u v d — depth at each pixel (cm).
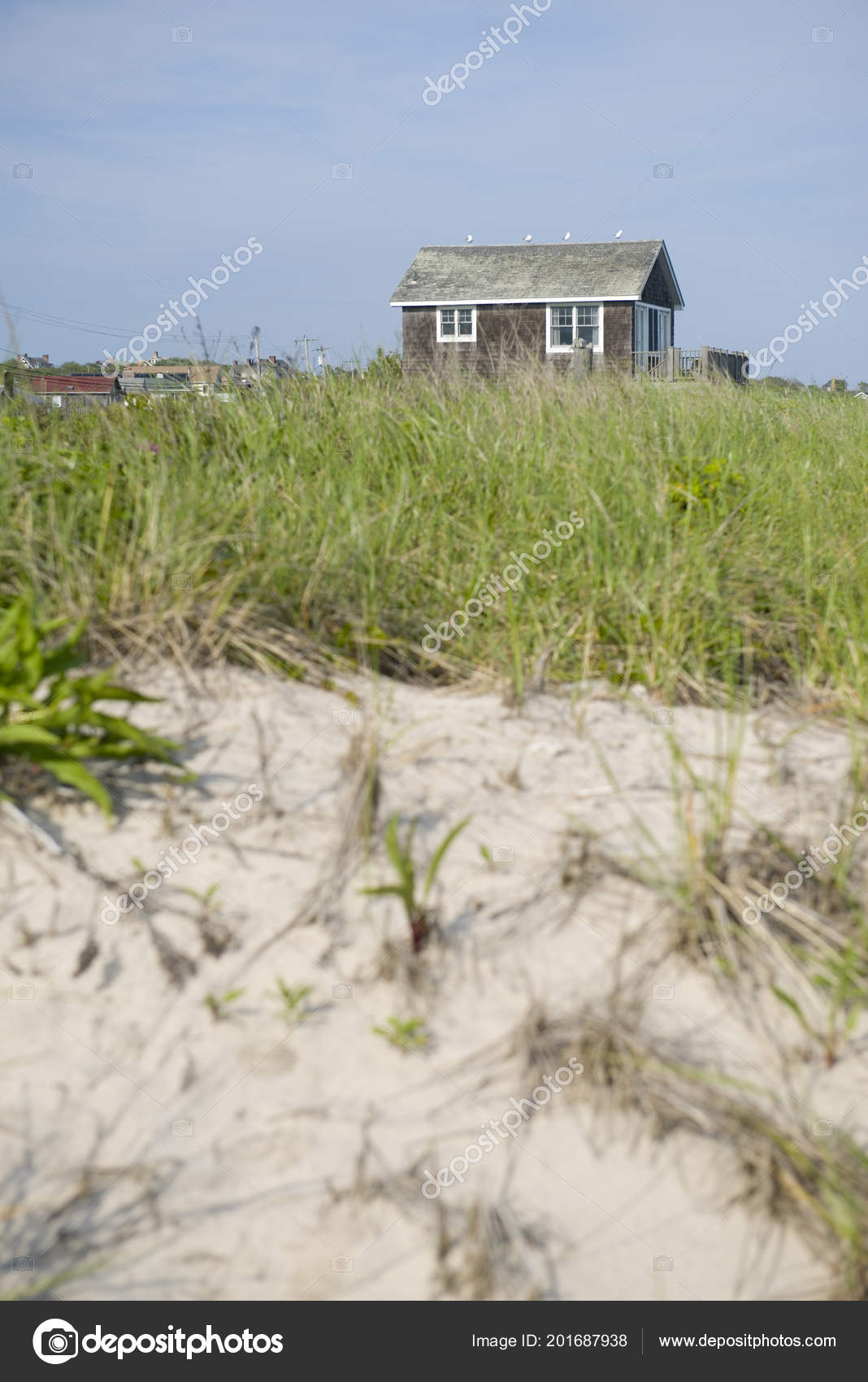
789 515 561
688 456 581
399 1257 207
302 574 436
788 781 349
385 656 429
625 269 3234
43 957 264
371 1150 226
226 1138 227
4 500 427
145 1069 241
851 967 262
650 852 308
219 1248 207
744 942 275
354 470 543
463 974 268
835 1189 215
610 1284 204
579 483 536
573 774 350
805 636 459
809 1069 247
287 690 382
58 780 311
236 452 559
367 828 301
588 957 274
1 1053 242
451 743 362
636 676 427
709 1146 227
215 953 268
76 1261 203
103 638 373
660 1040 250
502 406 688
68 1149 223
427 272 3384
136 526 423
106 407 637
